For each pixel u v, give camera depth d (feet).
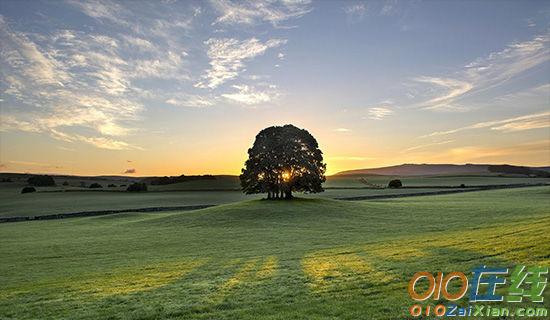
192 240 153.69
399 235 140.36
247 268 83.05
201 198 432.66
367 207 239.71
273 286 62.95
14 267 114.52
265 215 214.28
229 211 228.43
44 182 655.35
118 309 55.83
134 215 280.72
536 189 354.95
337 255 91.35
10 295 72.33
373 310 48.14
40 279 94.73
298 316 47.85
